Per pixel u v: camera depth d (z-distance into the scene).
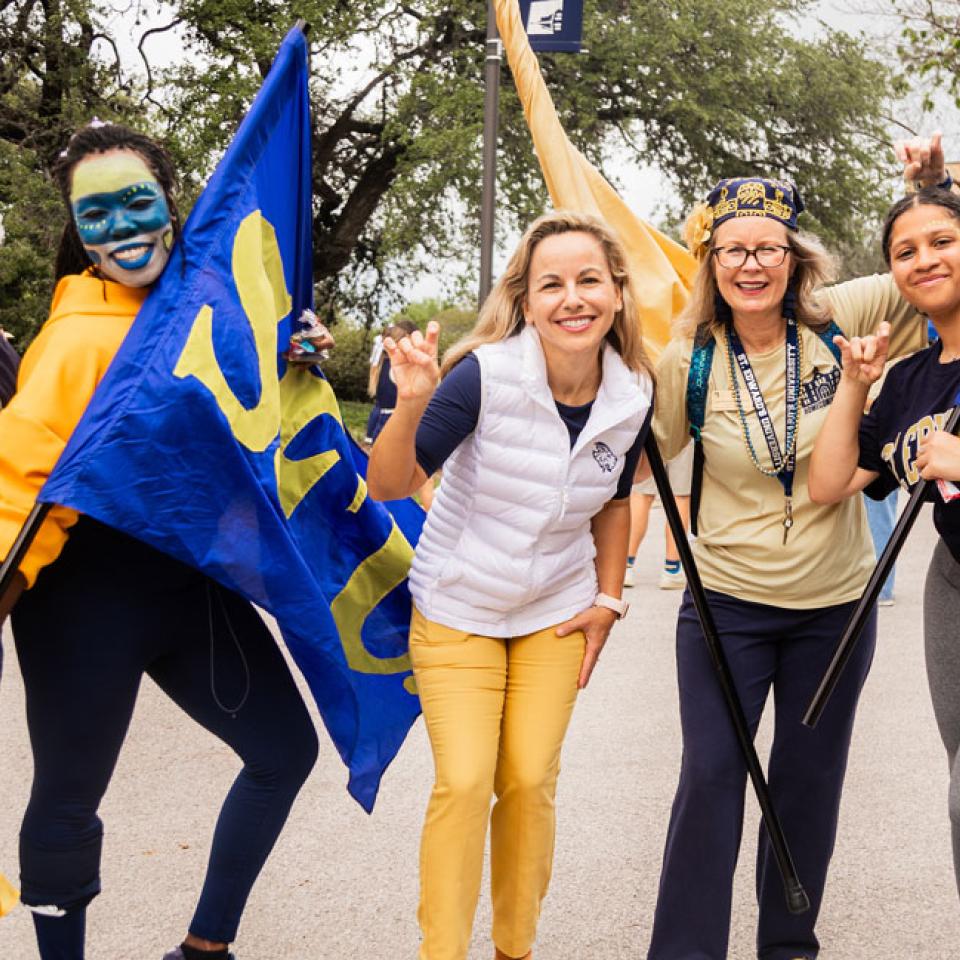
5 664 5.68
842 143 23.98
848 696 2.81
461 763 2.49
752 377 2.77
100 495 2.28
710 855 2.72
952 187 2.98
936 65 15.77
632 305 2.62
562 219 2.54
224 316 2.53
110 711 2.43
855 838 3.79
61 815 2.45
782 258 2.68
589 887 3.43
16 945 3.09
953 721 2.64
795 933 2.91
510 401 2.51
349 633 2.96
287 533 2.55
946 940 3.13
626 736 4.80
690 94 22.36
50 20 19.33
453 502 2.63
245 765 2.70
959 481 2.37
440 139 20.05
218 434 2.43
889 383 2.68
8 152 18.00
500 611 2.61
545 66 22.19
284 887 3.41
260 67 21.17
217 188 2.62
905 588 7.79
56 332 2.42
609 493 2.65
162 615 2.49
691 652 2.84
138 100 21.14
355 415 22.75
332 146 23.11
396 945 3.09
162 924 3.18
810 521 2.77
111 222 2.42
